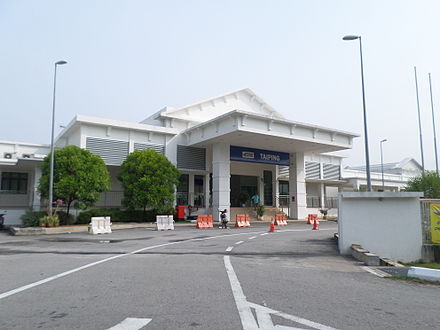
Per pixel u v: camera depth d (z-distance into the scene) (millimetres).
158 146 28250
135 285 6320
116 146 26156
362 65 19547
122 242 13906
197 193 31391
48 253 10734
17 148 28141
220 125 25688
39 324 4270
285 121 26078
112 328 4113
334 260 9805
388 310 5008
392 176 48844
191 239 15047
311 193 43406
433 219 11352
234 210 31000
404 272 8133
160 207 23562
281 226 24703
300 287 6316
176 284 6406
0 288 6160
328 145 29641
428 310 5062
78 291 5898
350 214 11195
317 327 4223
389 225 11250
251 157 30266
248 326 4207
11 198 27766
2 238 15898
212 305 5062
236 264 8695
